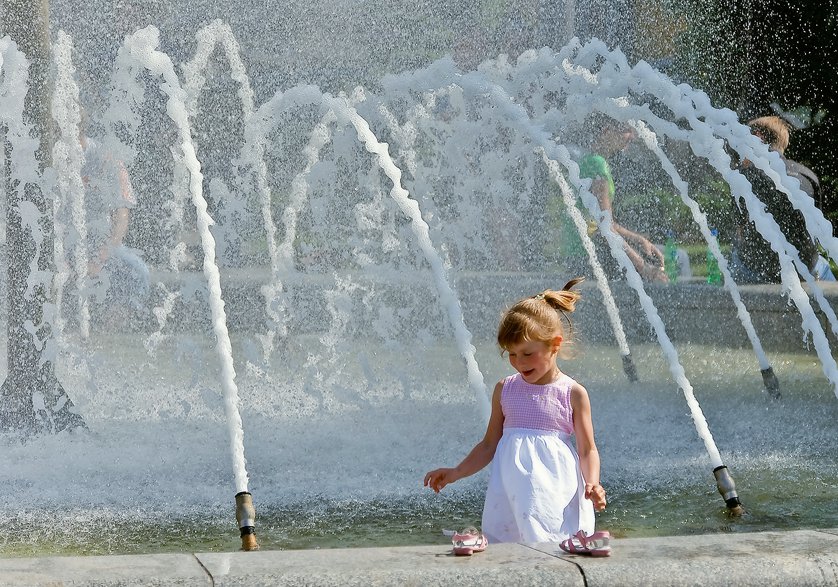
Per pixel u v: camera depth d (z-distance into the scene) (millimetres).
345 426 13984
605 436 13641
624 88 16484
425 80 17656
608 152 23609
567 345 8141
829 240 13500
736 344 20953
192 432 13570
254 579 5887
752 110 29812
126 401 15398
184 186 19391
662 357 20297
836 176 29031
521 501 7727
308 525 9266
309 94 18766
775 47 29391
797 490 10555
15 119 13539
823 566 6199
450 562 6211
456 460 12047
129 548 8586
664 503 10031
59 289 14172
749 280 23609
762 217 13336
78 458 11945
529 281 20797
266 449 12539
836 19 28672
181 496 10289
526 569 6059
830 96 29297
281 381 17062
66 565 6109
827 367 12312
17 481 10891
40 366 13547
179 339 19125
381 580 5914
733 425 14484
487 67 18562
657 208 26016
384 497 10273
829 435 13727
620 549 6465
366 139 12336
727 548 6477
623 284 22469
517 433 7922
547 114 18250
